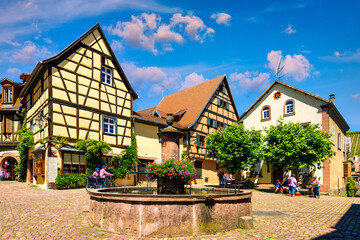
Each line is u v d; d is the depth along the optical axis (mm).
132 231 6012
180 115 28000
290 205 12297
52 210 9352
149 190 8688
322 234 6539
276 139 19016
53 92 17141
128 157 20656
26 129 21984
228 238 5922
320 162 20141
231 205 6766
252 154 20750
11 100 25109
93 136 19062
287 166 19078
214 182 27922
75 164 17781
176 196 5992
